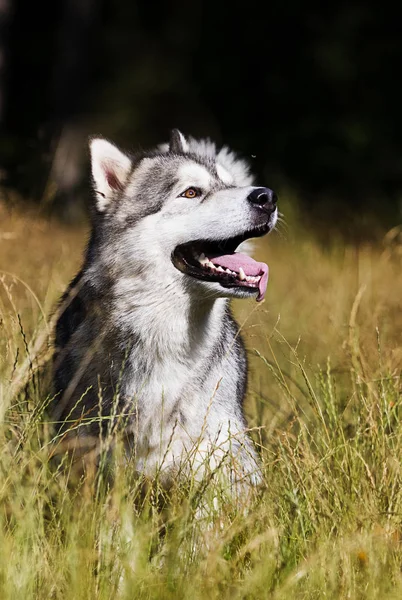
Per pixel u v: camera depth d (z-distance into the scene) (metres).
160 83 38.91
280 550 6.02
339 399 8.51
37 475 6.47
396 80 35.56
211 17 39.75
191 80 39.12
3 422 6.80
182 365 7.45
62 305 8.23
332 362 9.54
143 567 5.82
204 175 7.81
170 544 5.95
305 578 5.72
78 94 33.88
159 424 7.38
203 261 7.59
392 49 35.72
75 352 7.68
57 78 33.75
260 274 7.62
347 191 32.22
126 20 41.00
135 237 7.59
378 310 10.35
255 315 10.65
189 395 7.46
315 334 10.80
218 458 7.26
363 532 6.00
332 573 5.63
